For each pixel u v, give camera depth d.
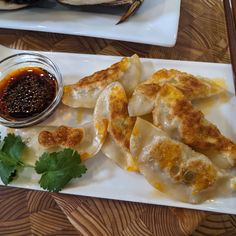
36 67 0.26
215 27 0.27
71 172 0.21
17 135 0.23
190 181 0.20
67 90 0.24
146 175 0.20
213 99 0.23
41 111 0.24
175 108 0.21
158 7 0.27
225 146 0.20
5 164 0.22
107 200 0.21
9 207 0.22
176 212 0.20
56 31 0.28
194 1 0.28
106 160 0.22
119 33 0.27
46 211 0.22
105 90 0.23
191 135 0.21
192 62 0.25
